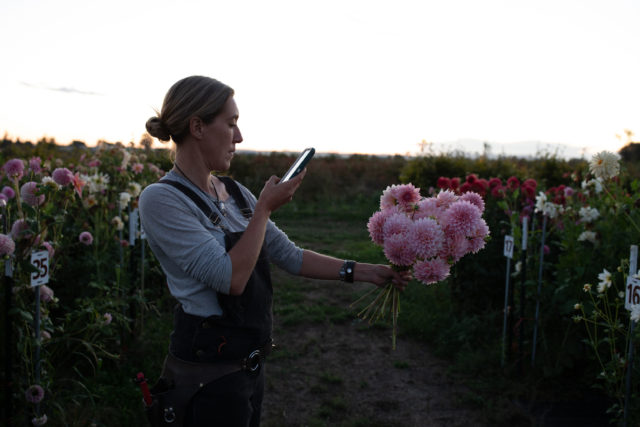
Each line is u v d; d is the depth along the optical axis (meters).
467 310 4.81
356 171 16.45
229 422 1.46
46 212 2.62
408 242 1.61
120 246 3.91
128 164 5.03
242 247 1.39
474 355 4.00
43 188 2.54
